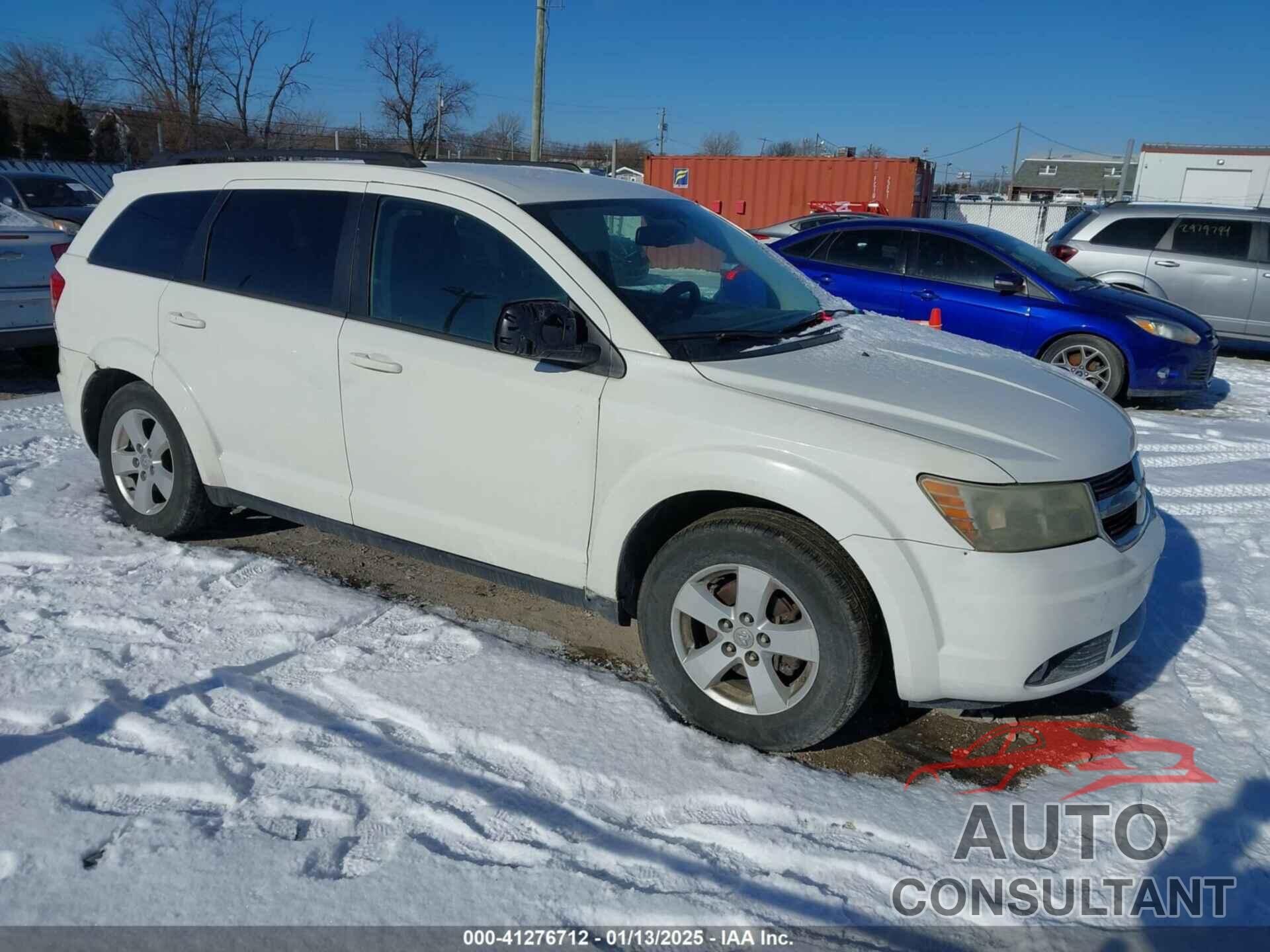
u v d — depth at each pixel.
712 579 3.31
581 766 3.13
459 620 4.18
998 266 8.70
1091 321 8.48
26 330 7.96
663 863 2.73
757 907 2.58
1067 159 83.12
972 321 8.75
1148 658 4.04
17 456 6.16
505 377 3.59
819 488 3.04
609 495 3.43
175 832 2.75
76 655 3.68
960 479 2.97
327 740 3.21
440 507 3.88
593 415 3.42
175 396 4.51
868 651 3.07
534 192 3.89
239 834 2.76
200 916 2.47
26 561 4.55
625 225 3.96
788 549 3.08
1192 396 9.74
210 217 4.54
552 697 3.54
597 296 3.50
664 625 3.39
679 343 3.44
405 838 2.77
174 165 4.87
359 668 3.69
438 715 3.38
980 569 2.95
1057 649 3.03
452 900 2.55
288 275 4.23
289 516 4.39
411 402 3.82
